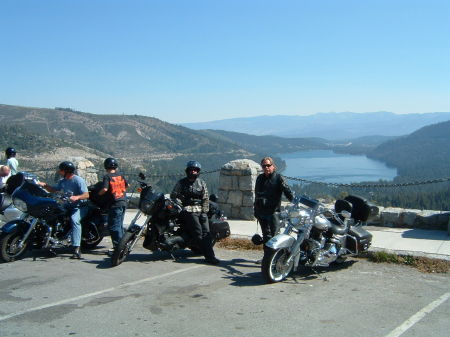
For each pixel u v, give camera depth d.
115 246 7.65
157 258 7.72
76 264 7.21
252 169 10.60
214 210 8.12
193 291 5.82
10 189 7.55
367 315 4.93
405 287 5.97
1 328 4.57
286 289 5.92
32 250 8.16
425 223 9.23
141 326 4.62
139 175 7.43
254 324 4.68
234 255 7.95
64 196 7.50
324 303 5.34
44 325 4.64
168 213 7.29
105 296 5.60
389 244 7.94
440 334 4.41
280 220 7.09
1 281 6.24
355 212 7.36
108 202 7.84
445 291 5.79
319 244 6.43
